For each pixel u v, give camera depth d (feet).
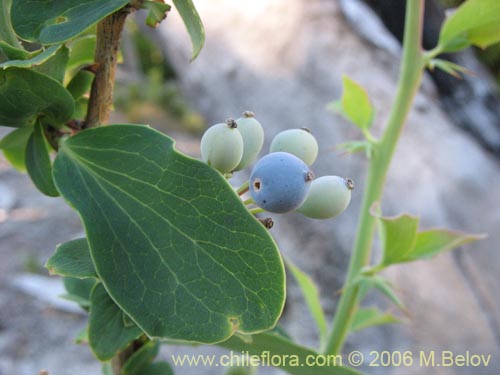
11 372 1.16
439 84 1.17
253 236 0.22
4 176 1.94
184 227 0.23
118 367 0.35
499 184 1.12
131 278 0.22
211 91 1.66
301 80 1.36
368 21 1.30
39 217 1.72
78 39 0.31
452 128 1.17
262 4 1.54
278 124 1.38
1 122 0.27
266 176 0.23
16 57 0.24
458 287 1.05
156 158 0.23
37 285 1.41
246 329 0.22
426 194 1.09
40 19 0.24
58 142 0.27
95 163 0.24
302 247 1.30
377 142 0.49
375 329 1.08
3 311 1.32
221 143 0.25
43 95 0.25
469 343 1.01
